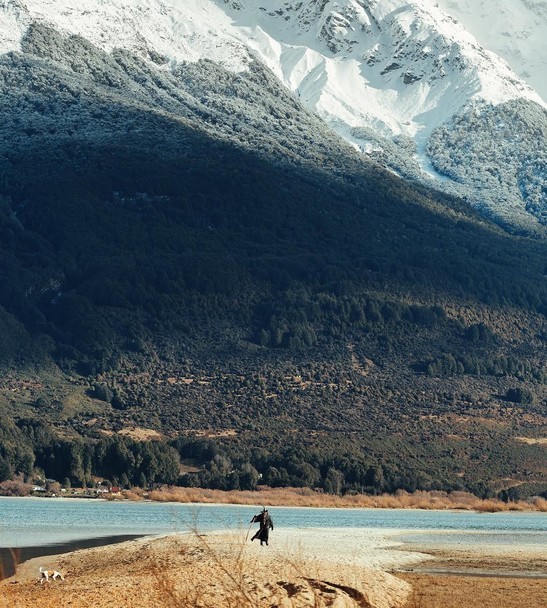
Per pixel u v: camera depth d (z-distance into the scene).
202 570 90.00
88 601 77.94
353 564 104.56
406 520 199.00
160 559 99.75
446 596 86.50
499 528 179.00
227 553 105.50
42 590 84.69
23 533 145.38
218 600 72.19
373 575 94.44
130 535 144.25
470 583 95.06
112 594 81.06
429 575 101.31
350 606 76.62
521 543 144.12
